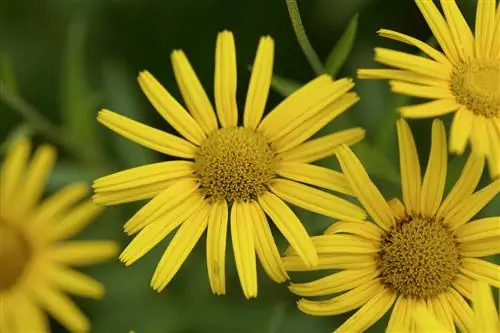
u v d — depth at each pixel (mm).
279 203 422
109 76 487
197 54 501
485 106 411
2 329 439
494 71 415
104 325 481
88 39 510
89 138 488
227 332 478
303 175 423
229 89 429
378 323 459
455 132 405
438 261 420
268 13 496
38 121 483
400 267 421
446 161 419
